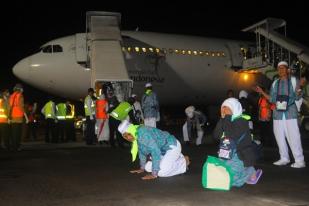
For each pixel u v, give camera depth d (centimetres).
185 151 1043
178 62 1973
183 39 2061
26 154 995
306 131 1473
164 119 2864
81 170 712
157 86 1945
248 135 536
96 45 1555
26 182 597
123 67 1459
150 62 1900
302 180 593
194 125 1266
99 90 1359
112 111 1115
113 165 775
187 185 557
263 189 526
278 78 766
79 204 452
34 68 1845
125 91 1458
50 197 491
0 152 1056
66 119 1553
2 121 1130
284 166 744
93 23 1703
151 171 632
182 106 2247
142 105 1198
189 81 2027
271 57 2050
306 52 1731
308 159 860
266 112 1147
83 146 1235
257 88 794
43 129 2828
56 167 754
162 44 1964
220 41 2192
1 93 1151
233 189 528
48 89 1905
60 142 1510
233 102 538
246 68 2114
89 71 1828
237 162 538
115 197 486
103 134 1255
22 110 1096
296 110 737
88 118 1290
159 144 607
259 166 745
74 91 1908
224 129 545
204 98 2167
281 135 755
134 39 1909
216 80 2108
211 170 526
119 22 1792
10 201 471
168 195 492
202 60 2048
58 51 1872
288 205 436
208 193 502
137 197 484
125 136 626
